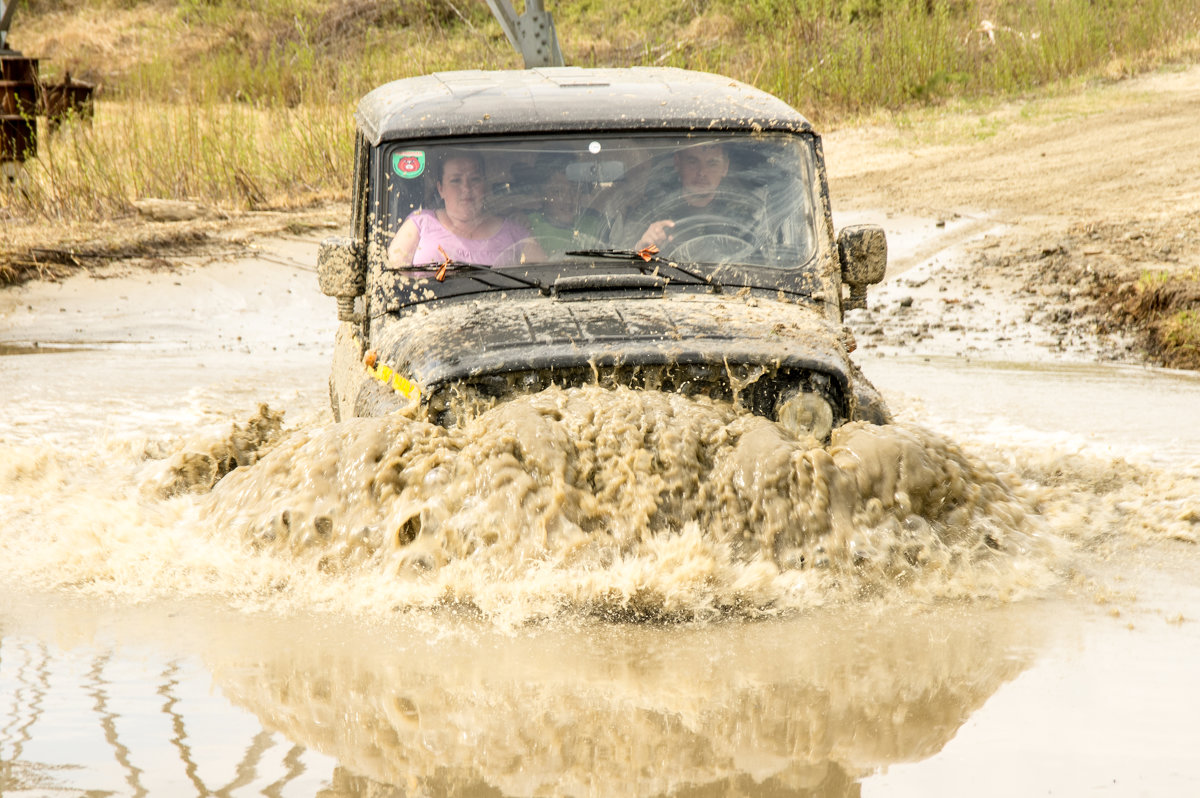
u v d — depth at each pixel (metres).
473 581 7.79
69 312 22.38
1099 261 23.94
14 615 7.77
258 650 7.14
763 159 10.34
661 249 10.02
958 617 7.68
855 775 5.53
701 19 53.00
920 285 23.80
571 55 47.47
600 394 8.37
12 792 5.35
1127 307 20.98
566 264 9.90
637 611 7.71
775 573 7.86
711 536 8.00
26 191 29.17
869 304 22.75
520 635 7.38
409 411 8.56
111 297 23.30
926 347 19.77
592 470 8.03
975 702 6.37
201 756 5.73
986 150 36.19
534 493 7.89
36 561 8.79
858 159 36.19
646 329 8.80
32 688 6.57
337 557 8.11
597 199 10.11
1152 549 9.32
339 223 29.09
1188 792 5.34
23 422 14.17
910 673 6.78
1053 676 6.73
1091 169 32.69
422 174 10.09
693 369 8.55
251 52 59.22
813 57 44.69
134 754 5.75
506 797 5.32
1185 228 25.88
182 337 21.05
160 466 10.71
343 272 10.05
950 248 26.33
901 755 5.74
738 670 6.84
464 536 7.92
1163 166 32.28
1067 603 7.98
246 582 8.21
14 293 23.27
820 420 8.65
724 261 10.00
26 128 31.28
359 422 8.55
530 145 10.15
